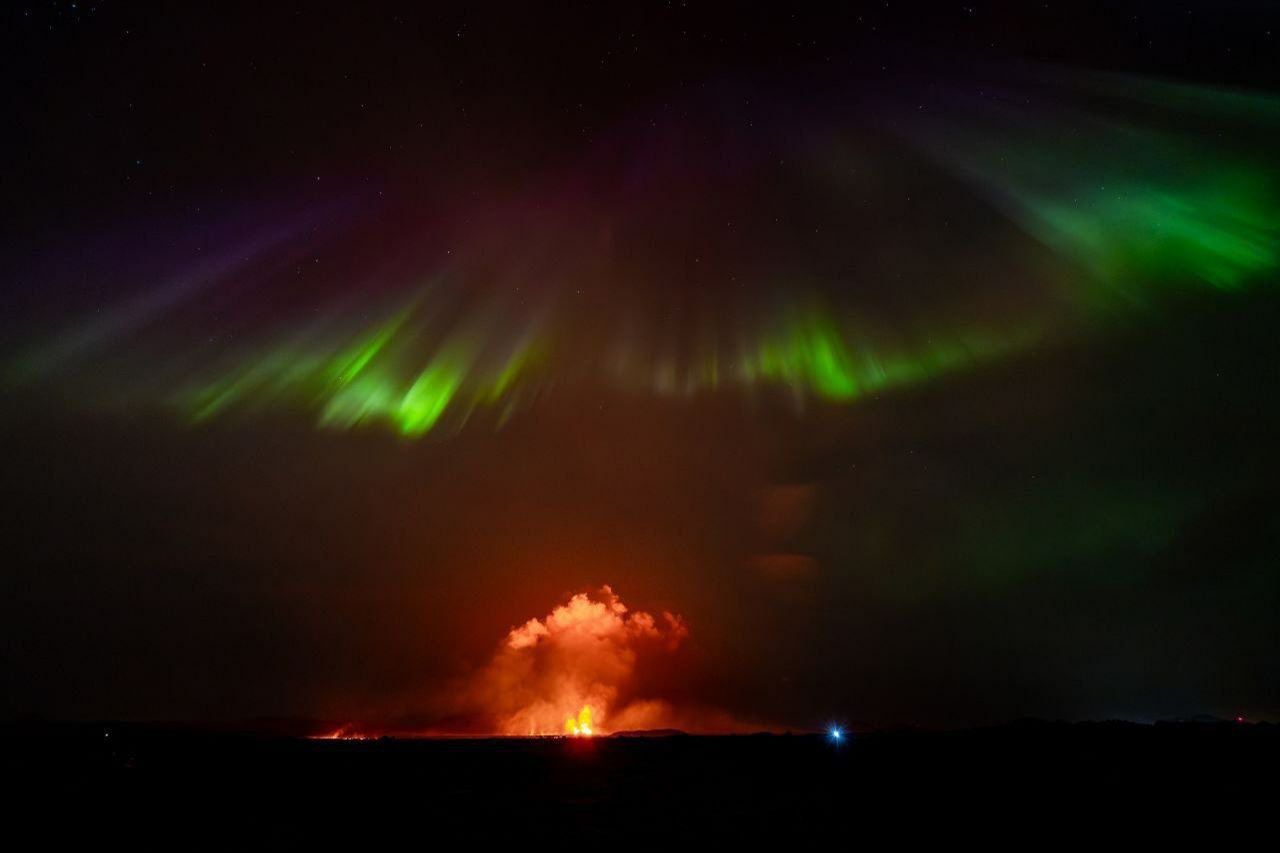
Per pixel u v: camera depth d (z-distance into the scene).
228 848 15.71
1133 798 21.48
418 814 19.95
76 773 30.42
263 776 29.70
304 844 16.19
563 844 15.88
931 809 20.14
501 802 22.06
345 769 32.38
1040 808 19.95
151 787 25.84
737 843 15.77
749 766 32.38
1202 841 15.66
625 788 25.50
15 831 17.91
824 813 19.59
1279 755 32.59
